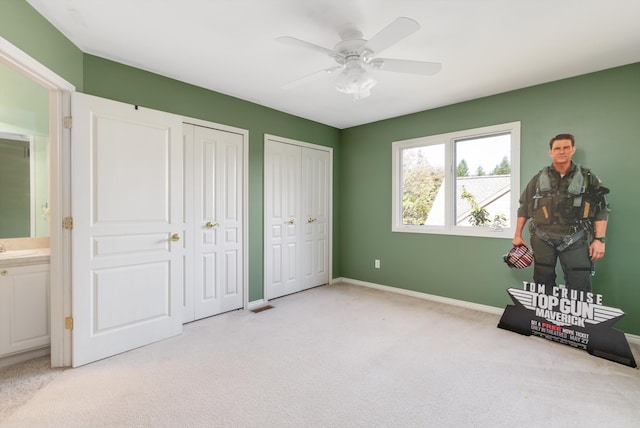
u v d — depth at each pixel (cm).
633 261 259
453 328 292
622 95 263
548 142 298
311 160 439
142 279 254
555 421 166
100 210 231
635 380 204
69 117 219
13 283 221
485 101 336
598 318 242
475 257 347
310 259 441
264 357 236
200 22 204
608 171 269
